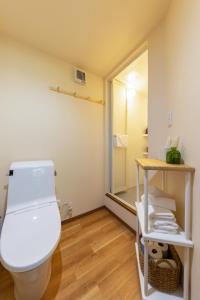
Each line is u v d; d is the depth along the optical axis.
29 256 0.76
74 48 1.53
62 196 1.77
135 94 2.76
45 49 1.53
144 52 1.57
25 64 1.46
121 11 1.12
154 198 1.03
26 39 1.39
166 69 1.18
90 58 1.69
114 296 0.96
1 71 1.33
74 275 1.10
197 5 0.71
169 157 0.93
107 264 1.20
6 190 1.38
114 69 1.91
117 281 1.06
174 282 0.89
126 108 2.55
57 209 1.20
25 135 1.48
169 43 1.11
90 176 2.04
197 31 0.72
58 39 1.40
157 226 0.88
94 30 1.29
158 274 0.92
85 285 1.03
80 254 1.31
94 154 2.07
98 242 1.47
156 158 1.29
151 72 1.34
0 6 1.06
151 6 1.09
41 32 1.31
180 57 0.92
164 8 1.11
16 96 1.41
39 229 0.96
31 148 1.52
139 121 2.88
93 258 1.26
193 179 0.77
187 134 0.84
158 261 0.93
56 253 1.32
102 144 2.17
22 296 0.89
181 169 0.78
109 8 1.09
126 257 1.27
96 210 2.12
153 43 1.31
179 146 0.94
